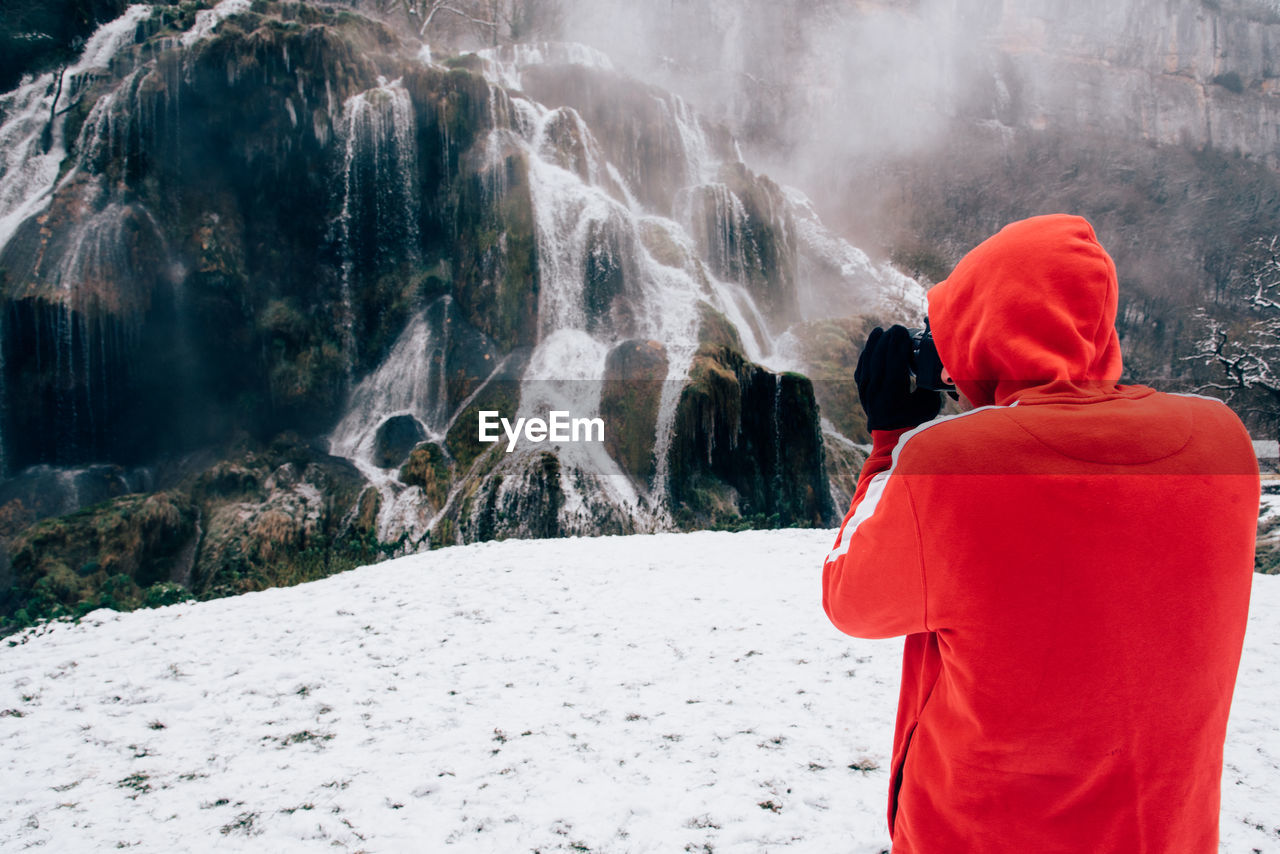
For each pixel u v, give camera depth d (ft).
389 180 70.95
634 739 9.23
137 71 66.95
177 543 54.13
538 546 23.30
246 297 67.72
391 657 13.23
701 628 14.14
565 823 7.22
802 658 12.12
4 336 57.72
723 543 22.88
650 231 80.79
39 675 12.68
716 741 9.02
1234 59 217.77
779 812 7.18
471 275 69.87
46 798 8.22
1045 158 184.65
